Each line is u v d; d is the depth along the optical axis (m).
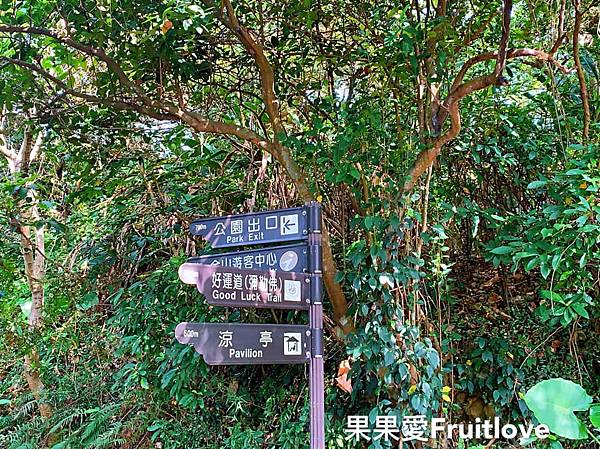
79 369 4.80
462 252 4.04
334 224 3.58
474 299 3.78
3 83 3.47
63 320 4.92
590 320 3.51
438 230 3.18
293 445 3.43
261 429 3.76
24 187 3.93
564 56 3.68
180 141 4.05
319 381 2.44
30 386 4.77
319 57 3.65
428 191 3.25
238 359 2.29
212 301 2.22
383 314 3.05
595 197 2.70
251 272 2.35
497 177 3.86
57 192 5.25
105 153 3.99
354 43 3.66
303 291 2.49
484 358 3.39
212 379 3.91
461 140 3.77
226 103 4.00
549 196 3.35
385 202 3.06
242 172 4.32
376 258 3.08
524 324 3.57
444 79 3.28
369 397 3.24
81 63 3.74
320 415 2.42
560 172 2.96
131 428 4.09
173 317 3.98
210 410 3.94
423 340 3.13
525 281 3.78
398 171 3.12
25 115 4.27
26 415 4.80
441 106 3.12
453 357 3.55
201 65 3.62
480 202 3.87
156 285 4.05
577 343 3.50
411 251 3.15
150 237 4.61
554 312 2.76
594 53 3.62
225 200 4.27
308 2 3.43
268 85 3.34
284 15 3.58
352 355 3.05
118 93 3.72
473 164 3.85
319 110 3.64
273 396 3.83
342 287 3.37
